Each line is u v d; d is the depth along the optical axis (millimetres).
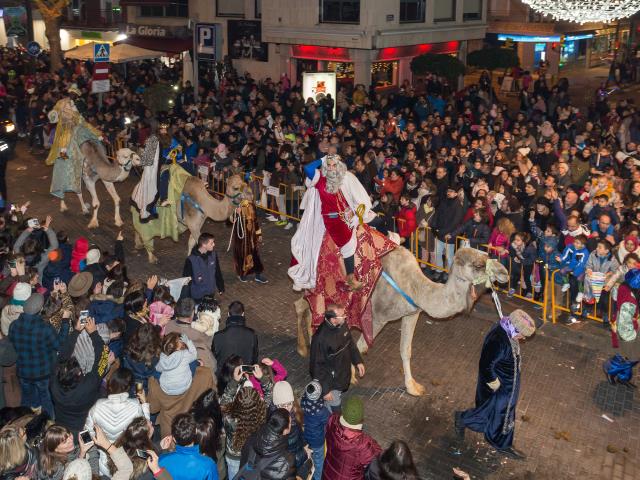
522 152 15734
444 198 13805
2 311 9039
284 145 16859
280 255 15016
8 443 5898
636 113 21219
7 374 8586
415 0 29438
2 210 15375
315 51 29375
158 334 7859
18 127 25859
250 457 6055
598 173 14898
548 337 11391
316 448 7422
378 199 14562
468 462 8320
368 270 9352
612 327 10008
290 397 6617
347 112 23062
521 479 8031
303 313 10422
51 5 30922
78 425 7336
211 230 16516
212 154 18812
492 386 8172
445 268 13602
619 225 12680
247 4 31125
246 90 26297
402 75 30000
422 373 10297
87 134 16297
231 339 8258
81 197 17047
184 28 32938
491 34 38062
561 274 11766
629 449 8570
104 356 7773
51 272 11008
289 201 17266
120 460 5945
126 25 36031
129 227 16641
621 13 12930
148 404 7109
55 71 30438
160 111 24531
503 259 12758
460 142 17547
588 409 9414
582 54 45781
